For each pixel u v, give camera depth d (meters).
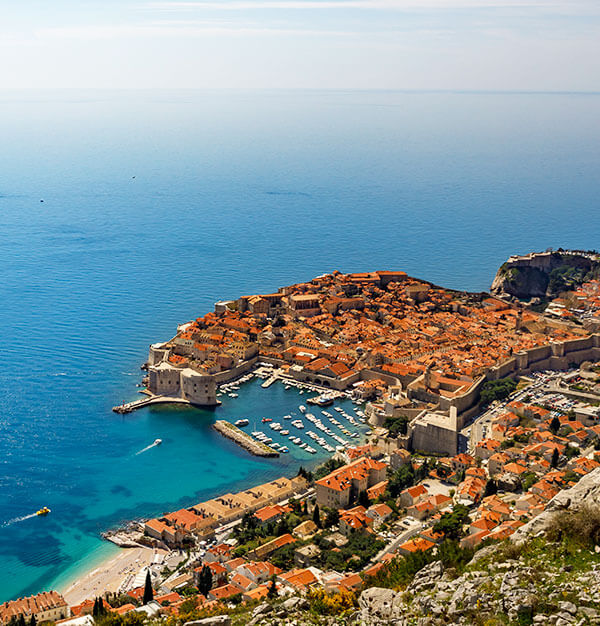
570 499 157.88
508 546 153.75
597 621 123.56
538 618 127.38
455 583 150.25
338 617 169.12
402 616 147.75
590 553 141.62
